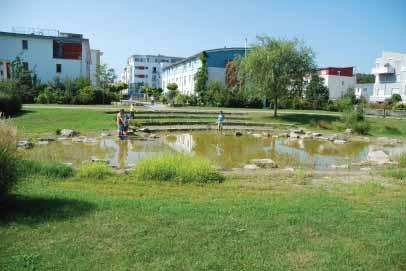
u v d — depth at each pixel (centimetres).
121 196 747
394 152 1819
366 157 1691
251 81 3338
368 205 720
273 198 758
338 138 2417
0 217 570
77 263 427
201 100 5047
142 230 532
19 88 4109
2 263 421
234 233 534
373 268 441
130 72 11544
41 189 764
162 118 3009
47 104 4088
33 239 491
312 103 5159
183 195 777
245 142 2130
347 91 7050
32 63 5159
